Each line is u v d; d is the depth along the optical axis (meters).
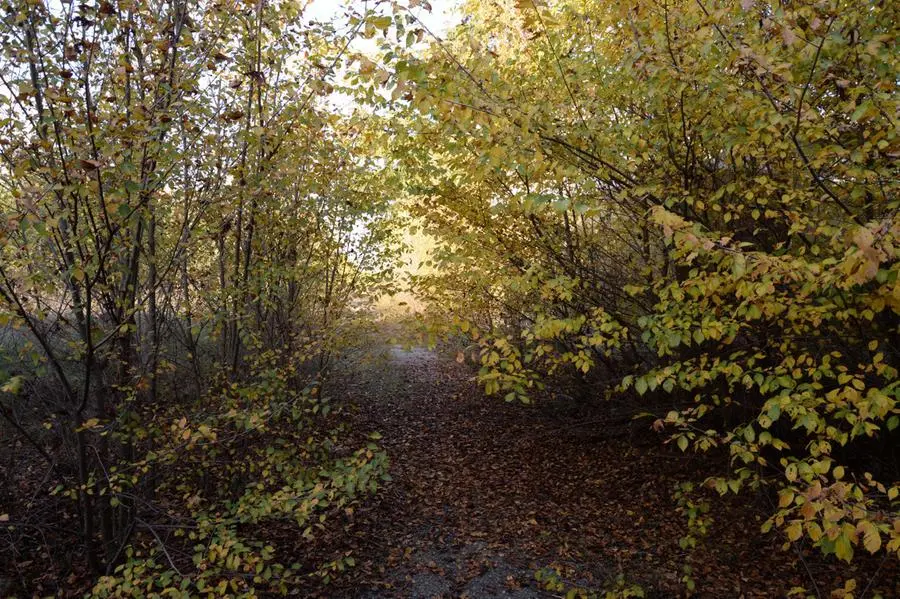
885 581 4.74
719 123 4.00
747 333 4.54
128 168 3.49
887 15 3.50
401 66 2.84
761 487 5.20
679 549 5.77
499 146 3.24
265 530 5.82
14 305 3.74
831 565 5.12
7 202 4.33
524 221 6.07
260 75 4.84
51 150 3.71
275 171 5.46
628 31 4.18
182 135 4.70
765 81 3.27
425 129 5.08
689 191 4.46
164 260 5.59
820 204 3.78
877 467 5.42
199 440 4.75
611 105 5.02
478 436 9.94
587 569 5.52
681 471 7.60
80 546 4.99
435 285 6.99
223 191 5.06
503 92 3.65
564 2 5.84
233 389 5.17
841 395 2.87
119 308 4.38
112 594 3.54
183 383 6.97
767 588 4.94
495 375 3.70
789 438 6.46
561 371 8.12
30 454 6.13
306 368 8.94
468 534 6.35
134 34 4.27
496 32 6.20
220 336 6.82
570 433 9.33
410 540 6.17
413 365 15.44
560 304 6.56
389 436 9.80
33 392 4.73
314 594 5.01
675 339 3.54
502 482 7.96
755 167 4.64
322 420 8.76
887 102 2.95
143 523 4.39
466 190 6.01
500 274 5.55
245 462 5.42
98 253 3.85
